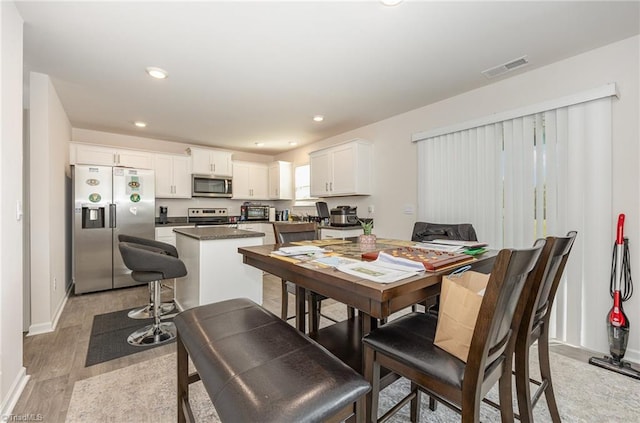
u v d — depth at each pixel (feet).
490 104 9.21
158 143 16.24
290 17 5.98
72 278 12.48
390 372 4.29
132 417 4.75
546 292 4.36
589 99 7.04
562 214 7.57
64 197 11.01
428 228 9.01
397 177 12.17
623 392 5.49
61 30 6.34
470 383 2.76
